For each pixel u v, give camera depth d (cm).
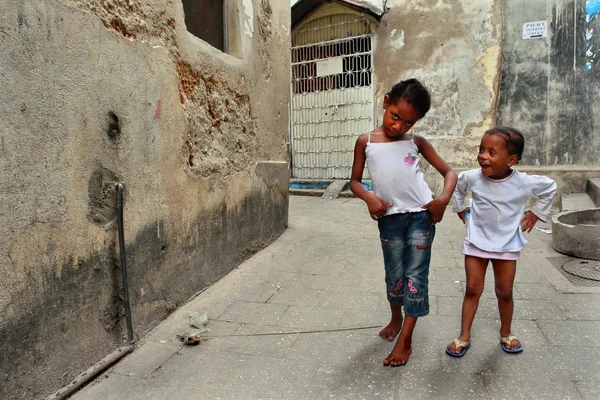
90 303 258
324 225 620
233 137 432
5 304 205
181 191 346
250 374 255
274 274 422
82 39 247
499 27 774
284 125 570
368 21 874
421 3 827
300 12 923
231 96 427
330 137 962
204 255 382
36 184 221
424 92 243
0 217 202
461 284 384
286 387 241
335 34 927
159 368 265
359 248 501
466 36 797
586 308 324
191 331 311
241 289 386
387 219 263
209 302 359
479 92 795
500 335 281
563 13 755
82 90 248
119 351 276
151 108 308
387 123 251
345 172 955
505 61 795
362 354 273
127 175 286
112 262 275
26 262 216
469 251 272
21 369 214
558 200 727
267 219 516
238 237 445
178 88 340
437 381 242
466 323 271
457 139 801
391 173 256
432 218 258
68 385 239
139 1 293
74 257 246
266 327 315
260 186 496
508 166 261
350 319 323
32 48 216
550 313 319
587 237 434
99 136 262
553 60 767
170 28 328
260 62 493
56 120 231
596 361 255
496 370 250
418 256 258
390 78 867
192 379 252
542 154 784
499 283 270
